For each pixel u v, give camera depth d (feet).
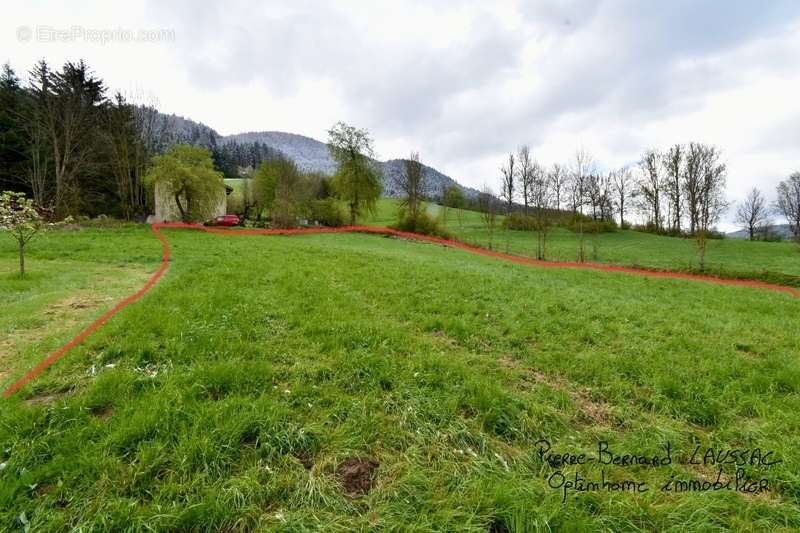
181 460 8.96
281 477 8.98
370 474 9.53
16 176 103.50
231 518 7.88
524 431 11.61
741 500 9.07
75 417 10.59
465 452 10.52
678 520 8.39
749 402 13.89
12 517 7.37
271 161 159.22
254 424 10.61
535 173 141.28
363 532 7.72
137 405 11.03
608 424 12.62
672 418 12.99
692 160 135.03
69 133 104.27
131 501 7.87
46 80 108.27
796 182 139.64
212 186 105.70
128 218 112.98
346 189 134.00
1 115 105.40
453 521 8.03
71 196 101.60
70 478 8.36
